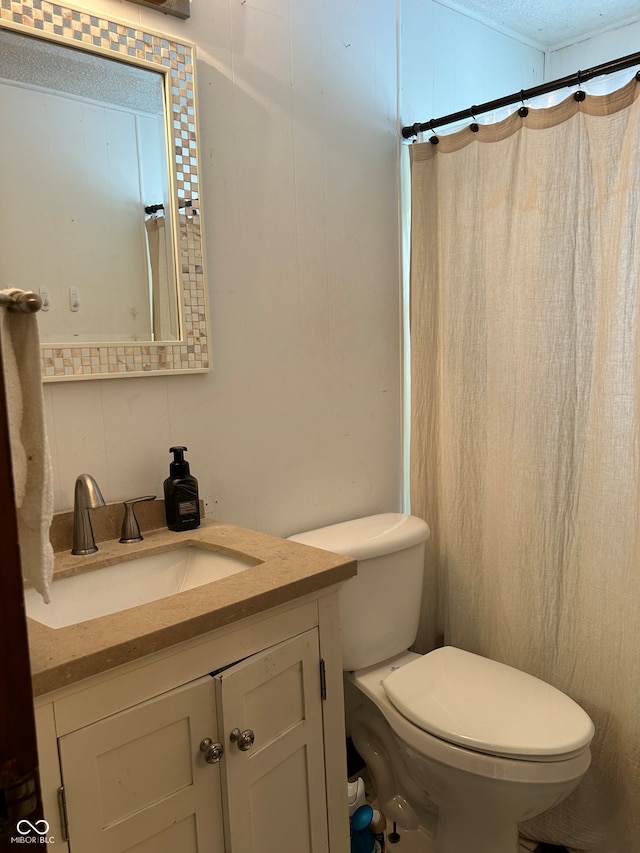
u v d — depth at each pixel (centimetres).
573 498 166
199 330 143
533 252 165
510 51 236
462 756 132
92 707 82
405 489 205
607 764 161
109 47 126
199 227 142
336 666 116
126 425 135
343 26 173
